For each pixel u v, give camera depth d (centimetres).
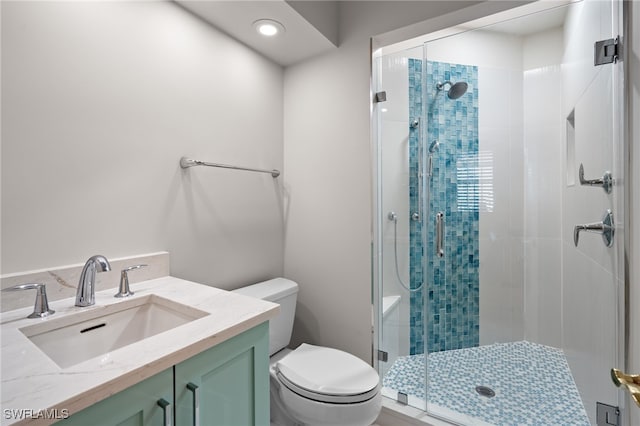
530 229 179
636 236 102
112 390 59
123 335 102
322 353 150
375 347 174
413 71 179
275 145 196
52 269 99
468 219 184
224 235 162
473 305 183
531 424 145
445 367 177
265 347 98
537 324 176
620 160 112
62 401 52
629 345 107
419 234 182
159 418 69
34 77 96
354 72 176
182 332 79
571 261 161
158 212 131
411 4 160
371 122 172
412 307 182
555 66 170
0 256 90
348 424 117
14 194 93
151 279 126
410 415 153
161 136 132
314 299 193
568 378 164
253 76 180
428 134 181
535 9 151
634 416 110
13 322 83
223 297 106
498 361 178
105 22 113
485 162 182
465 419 149
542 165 176
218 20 152
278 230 199
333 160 184
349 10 177
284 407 137
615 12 116
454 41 175
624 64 108
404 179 182
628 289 107
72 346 90
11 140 92
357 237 177
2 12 90
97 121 111
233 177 167
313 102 191
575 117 153
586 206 143
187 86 143
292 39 170
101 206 112
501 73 177
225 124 162
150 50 128
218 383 83
